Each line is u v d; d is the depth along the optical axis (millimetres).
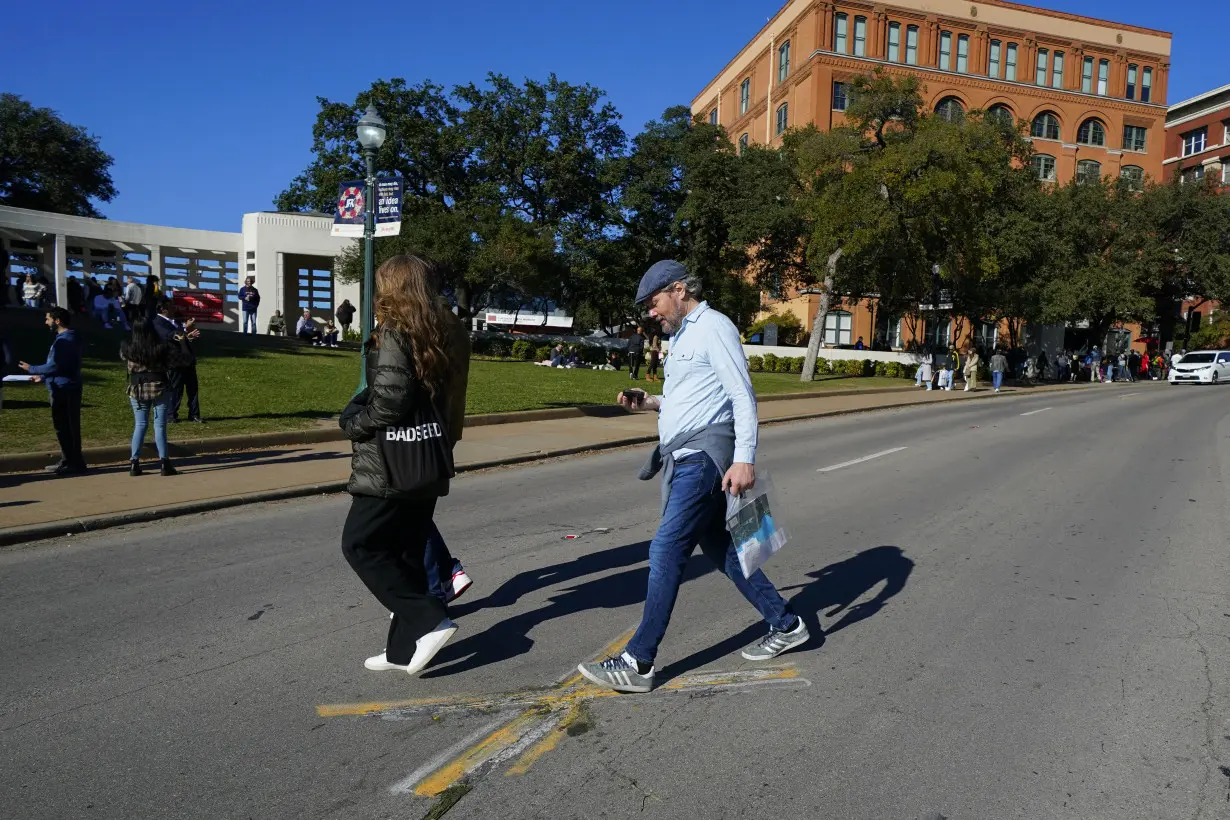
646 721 3445
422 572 4031
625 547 6340
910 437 14711
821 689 3783
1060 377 42906
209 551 6129
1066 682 3889
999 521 7496
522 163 40531
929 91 49875
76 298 27781
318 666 3979
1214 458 11961
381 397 3459
